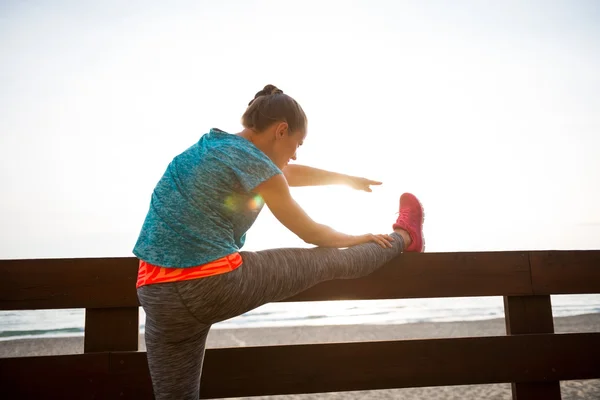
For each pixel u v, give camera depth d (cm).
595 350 216
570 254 227
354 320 1499
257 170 140
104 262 198
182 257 130
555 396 212
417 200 225
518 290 220
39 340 1197
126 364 191
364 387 203
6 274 192
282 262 151
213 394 194
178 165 147
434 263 216
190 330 137
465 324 1257
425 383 206
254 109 160
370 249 184
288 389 198
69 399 187
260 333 1162
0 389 185
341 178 221
